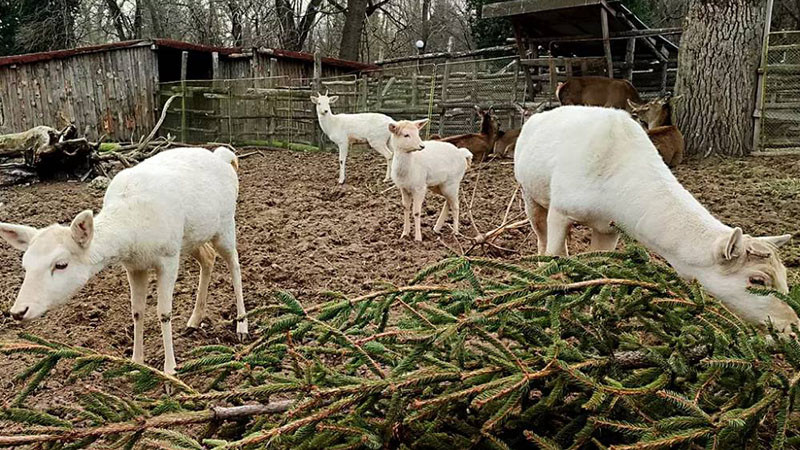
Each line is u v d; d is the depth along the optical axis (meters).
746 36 11.60
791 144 11.97
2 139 11.23
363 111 17.45
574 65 15.83
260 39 32.34
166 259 4.12
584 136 4.38
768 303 3.28
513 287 2.31
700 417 1.82
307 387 2.04
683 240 3.66
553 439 2.03
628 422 2.06
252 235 7.55
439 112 16.89
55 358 2.21
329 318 2.41
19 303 3.46
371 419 2.05
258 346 2.34
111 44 18.36
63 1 28.73
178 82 19.11
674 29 14.66
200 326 4.93
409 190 7.30
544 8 14.84
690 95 11.97
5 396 3.81
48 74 17.58
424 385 2.00
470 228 7.85
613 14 14.79
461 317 2.25
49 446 1.92
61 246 3.58
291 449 1.94
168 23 32.31
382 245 7.08
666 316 2.34
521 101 16.52
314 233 7.62
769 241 3.45
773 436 2.17
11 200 9.78
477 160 12.90
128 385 3.95
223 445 1.81
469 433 2.03
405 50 39.31
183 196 4.24
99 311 5.16
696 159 11.62
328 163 14.06
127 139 19.03
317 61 19.06
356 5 29.61
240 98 18.22
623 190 4.04
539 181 4.84
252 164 14.02
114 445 1.96
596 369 2.14
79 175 11.48
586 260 2.63
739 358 2.04
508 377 1.96
